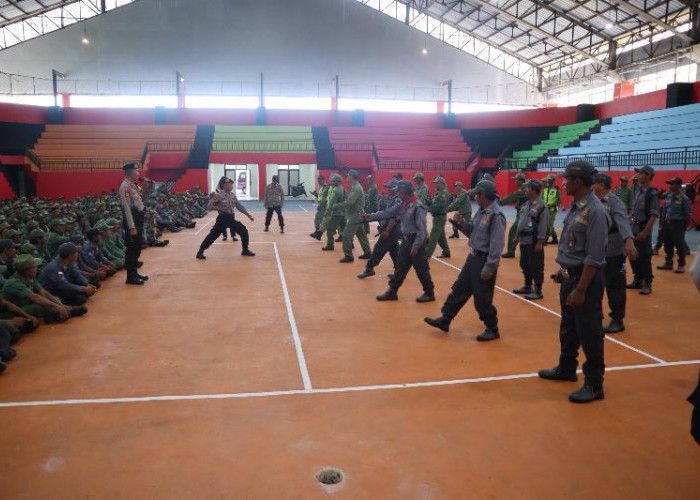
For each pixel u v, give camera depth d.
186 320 7.09
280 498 3.21
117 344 6.07
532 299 8.34
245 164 38.03
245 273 10.45
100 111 41.12
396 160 39.25
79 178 33.72
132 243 9.18
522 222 8.47
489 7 37.38
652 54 34.12
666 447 3.84
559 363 5.08
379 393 4.75
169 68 43.06
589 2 32.12
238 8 43.47
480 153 40.69
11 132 38.06
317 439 3.93
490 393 4.77
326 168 38.09
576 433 4.04
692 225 18.08
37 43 40.97
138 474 3.45
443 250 12.59
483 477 3.45
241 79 44.09
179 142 39.22
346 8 44.78
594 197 4.50
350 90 45.44
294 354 5.77
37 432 4.00
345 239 11.69
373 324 6.93
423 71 46.12
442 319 6.45
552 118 41.12
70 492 3.25
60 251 7.54
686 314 7.43
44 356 5.64
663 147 25.83
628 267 11.19
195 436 3.96
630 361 5.57
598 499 3.23
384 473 3.49
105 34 41.84
